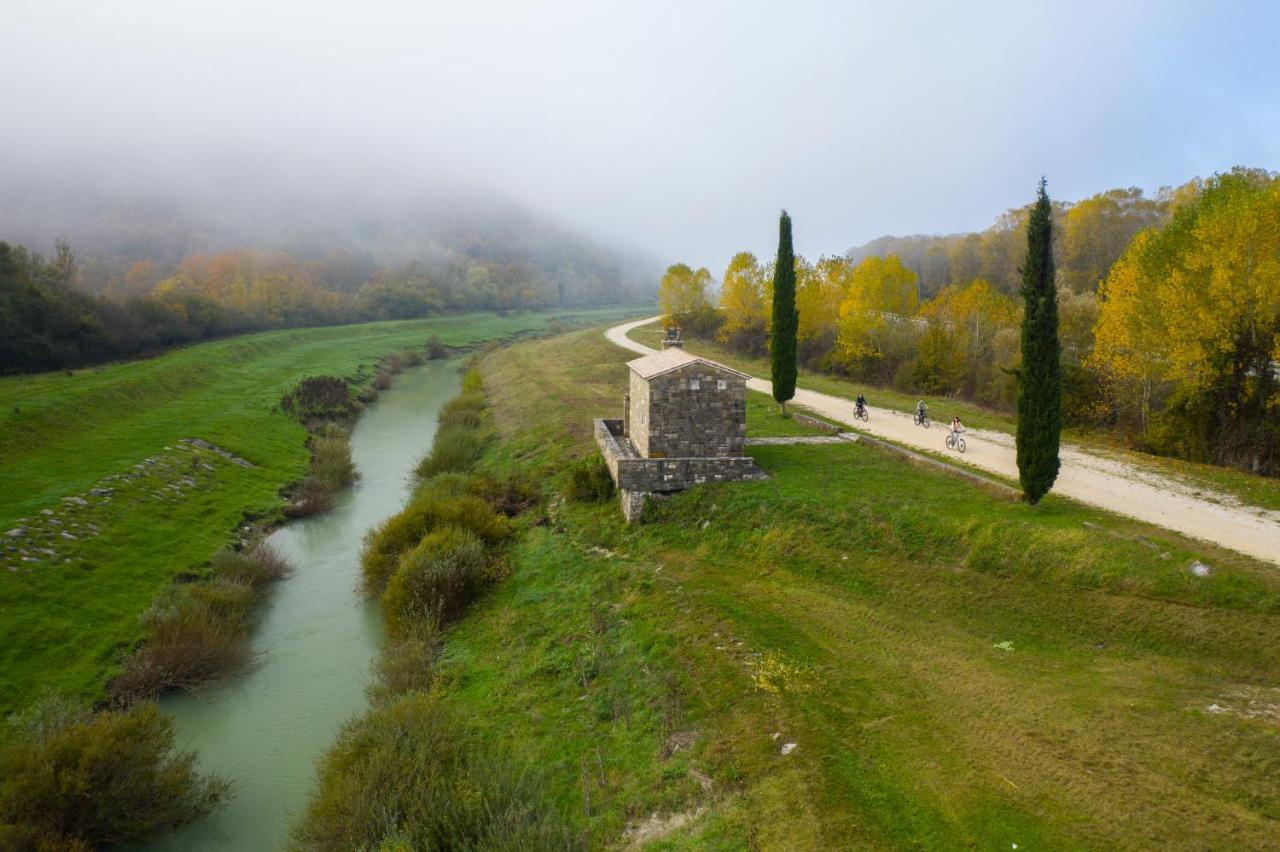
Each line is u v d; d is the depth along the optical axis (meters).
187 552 31.31
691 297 95.25
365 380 84.25
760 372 65.94
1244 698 15.64
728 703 18.03
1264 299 30.75
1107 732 15.00
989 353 57.00
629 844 14.77
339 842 14.97
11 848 14.16
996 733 15.48
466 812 14.79
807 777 14.84
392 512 39.91
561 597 25.91
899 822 13.36
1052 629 19.66
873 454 34.41
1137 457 33.75
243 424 51.66
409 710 18.69
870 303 63.16
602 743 18.17
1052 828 12.75
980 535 23.50
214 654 23.44
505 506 35.38
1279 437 31.88
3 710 20.00
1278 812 12.34
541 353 91.94
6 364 60.97
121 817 16.16
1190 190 69.00
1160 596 19.48
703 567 26.03
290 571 31.84
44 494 32.06
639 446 34.94
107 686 22.11
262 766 19.61
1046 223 24.44
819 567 24.55
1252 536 22.36
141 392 56.12
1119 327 37.56
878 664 18.80
